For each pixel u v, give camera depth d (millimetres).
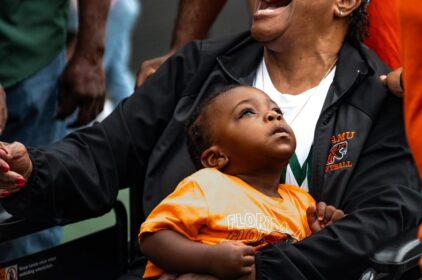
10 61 8094
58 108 8367
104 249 6973
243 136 6062
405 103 4598
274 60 6730
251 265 5719
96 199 6621
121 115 6793
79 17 8383
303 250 5879
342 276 5922
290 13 6562
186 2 8070
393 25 7004
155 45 14711
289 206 6121
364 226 5957
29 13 8109
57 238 8680
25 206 6395
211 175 6008
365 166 6281
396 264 5461
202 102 6398
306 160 6426
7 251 8320
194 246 5766
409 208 6090
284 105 6594
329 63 6656
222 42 6863
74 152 6590
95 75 8375
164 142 6621
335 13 6617
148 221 5891
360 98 6414
